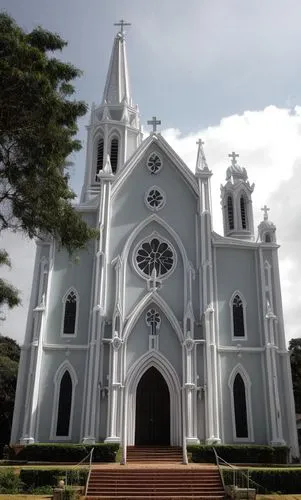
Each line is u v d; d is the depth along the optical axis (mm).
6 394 52438
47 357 35344
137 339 35750
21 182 22188
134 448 32000
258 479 24641
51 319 36375
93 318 35406
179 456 31172
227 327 37375
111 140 47188
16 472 25797
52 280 37438
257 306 38312
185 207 40438
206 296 36719
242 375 36125
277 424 34188
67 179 24188
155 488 23766
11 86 20078
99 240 37656
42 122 21312
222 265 39156
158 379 35625
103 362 34688
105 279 36812
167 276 38000
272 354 36125
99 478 24531
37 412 33750
